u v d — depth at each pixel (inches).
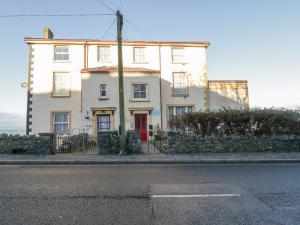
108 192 265.1
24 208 215.9
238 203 228.7
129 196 250.7
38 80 984.3
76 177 341.7
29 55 994.7
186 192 264.5
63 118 983.0
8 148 570.6
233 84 1074.1
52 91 983.0
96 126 943.0
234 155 546.3
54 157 519.8
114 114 948.0
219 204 226.1
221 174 363.6
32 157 518.3
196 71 1061.8
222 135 607.8
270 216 197.6
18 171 389.4
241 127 625.6
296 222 186.1
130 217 196.4
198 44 1073.5
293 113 626.2
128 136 591.2
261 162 490.3
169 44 1060.5
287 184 300.2
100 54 1039.0
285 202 231.3
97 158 507.5
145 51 1056.2
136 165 456.4
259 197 246.7
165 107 1021.8
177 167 430.9
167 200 237.8
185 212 206.7
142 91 975.6
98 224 183.3
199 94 1047.6
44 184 300.5
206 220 190.2
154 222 186.9
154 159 495.5
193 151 589.3
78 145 621.6
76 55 1018.1
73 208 216.2
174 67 1054.4
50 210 211.3
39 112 969.5
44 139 572.7
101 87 960.3
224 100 1063.6
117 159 494.3
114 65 1032.8
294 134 628.4
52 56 1003.3
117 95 954.1
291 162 490.6
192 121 628.1
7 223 184.4
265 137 605.6
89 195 254.2
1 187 286.2
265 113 618.5
